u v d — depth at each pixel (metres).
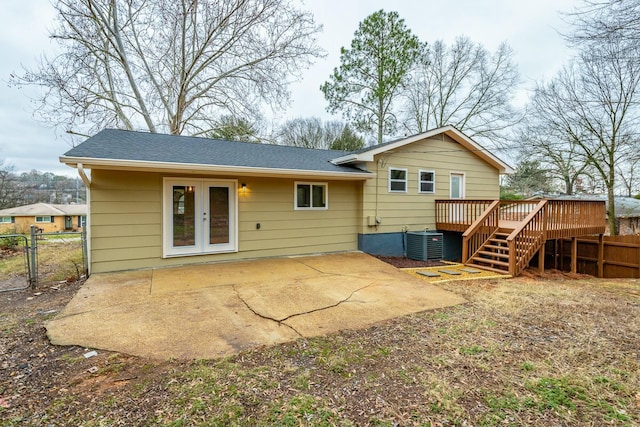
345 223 9.18
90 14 11.60
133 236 6.55
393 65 16.38
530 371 2.86
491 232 8.49
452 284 6.09
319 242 8.78
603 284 6.55
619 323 4.04
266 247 8.05
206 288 5.45
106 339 3.45
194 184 7.15
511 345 3.39
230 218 7.61
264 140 14.86
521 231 7.27
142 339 3.46
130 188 6.48
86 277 6.21
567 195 15.30
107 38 12.27
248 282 5.88
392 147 9.09
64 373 2.76
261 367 2.89
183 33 13.09
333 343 3.42
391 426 2.13
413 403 2.38
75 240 13.92
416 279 6.41
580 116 11.61
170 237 6.91
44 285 5.85
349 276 6.50
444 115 18.86
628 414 2.27
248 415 2.23
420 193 10.03
